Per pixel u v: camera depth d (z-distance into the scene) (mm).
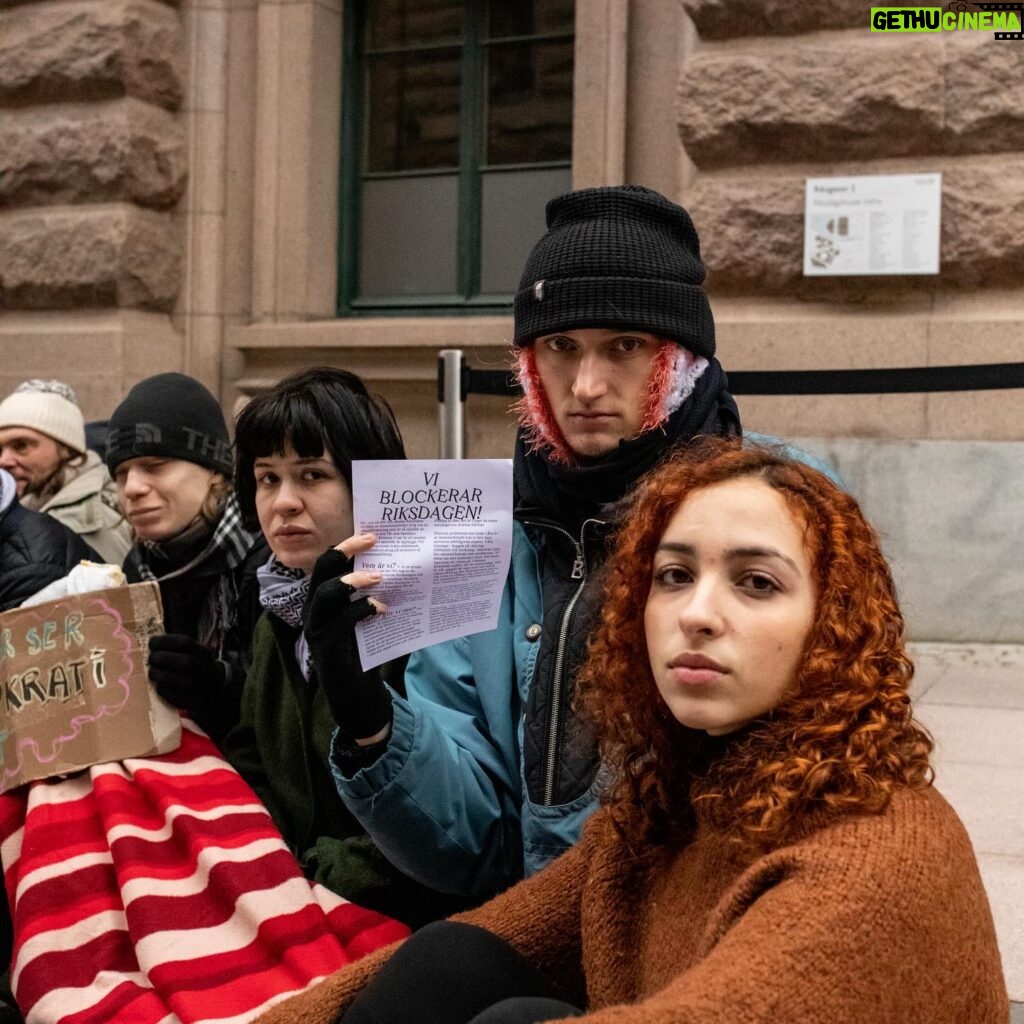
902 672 1644
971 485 5660
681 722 1652
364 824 2330
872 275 5688
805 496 1651
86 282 6922
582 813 2242
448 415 4371
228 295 7191
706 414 2400
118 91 6918
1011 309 5621
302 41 7047
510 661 2422
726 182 5891
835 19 5699
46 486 5004
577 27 6344
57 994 2404
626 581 1768
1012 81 5484
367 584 2242
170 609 3486
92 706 2836
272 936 2424
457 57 7137
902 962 1399
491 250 7098
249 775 2953
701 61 5852
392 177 7273
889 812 1499
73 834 2732
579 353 2379
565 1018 1485
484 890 2428
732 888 1520
